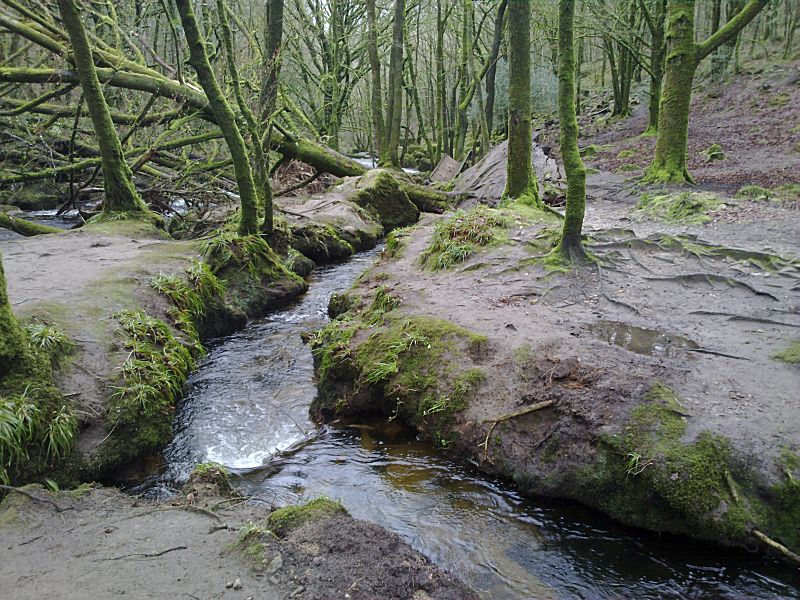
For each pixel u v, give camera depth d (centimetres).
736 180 1356
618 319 625
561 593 356
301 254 1114
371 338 636
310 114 2542
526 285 734
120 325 625
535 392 498
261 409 613
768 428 417
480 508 441
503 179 1513
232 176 1562
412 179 1830
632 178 1628
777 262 712
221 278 888
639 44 2883
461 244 881
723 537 379
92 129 1602
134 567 342
